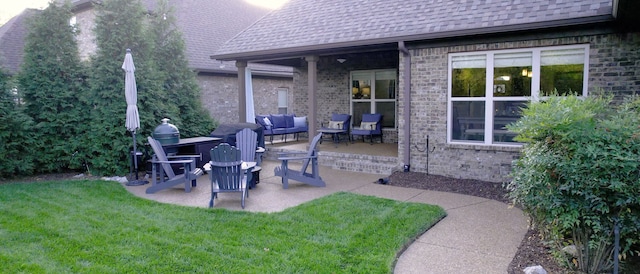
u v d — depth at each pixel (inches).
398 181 287.1
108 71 327.9
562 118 132.6
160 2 398.3
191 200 235.1
